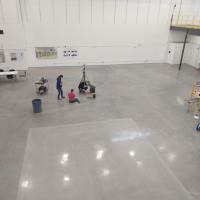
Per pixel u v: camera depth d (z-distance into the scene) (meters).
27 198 4.05
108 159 5.20
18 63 11.77
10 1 10.32
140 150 5.56
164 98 9.02
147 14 13.89
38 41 12.86
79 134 6.22
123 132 6.38
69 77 11.52
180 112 7.79
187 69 14.02
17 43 11.24
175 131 6.50
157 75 12.41
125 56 14.91
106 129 6.52
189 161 5.18
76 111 7.63
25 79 11.03
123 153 5.43
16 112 7.40
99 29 13.52
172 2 13.90
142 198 4.12
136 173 4.77
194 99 8.30
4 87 9.82
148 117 7.34
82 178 4.58
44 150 5.45
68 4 12.33
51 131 6.32
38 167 4.85
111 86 10.30
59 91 8.43
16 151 5.35
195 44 14.33
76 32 13.22
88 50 13.98
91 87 8.81
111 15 13.30
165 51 15.59
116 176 4.66
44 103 8.18
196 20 14.73
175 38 15.27
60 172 4.73
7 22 10.66
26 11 11.91
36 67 13.49
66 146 5.65
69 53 13.73
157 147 5.70
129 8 13.39
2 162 4.94
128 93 9.48
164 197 4.16
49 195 4.14
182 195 4.21
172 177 4.66
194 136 6.27
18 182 4.40
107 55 14.51
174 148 5.67
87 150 5.52
